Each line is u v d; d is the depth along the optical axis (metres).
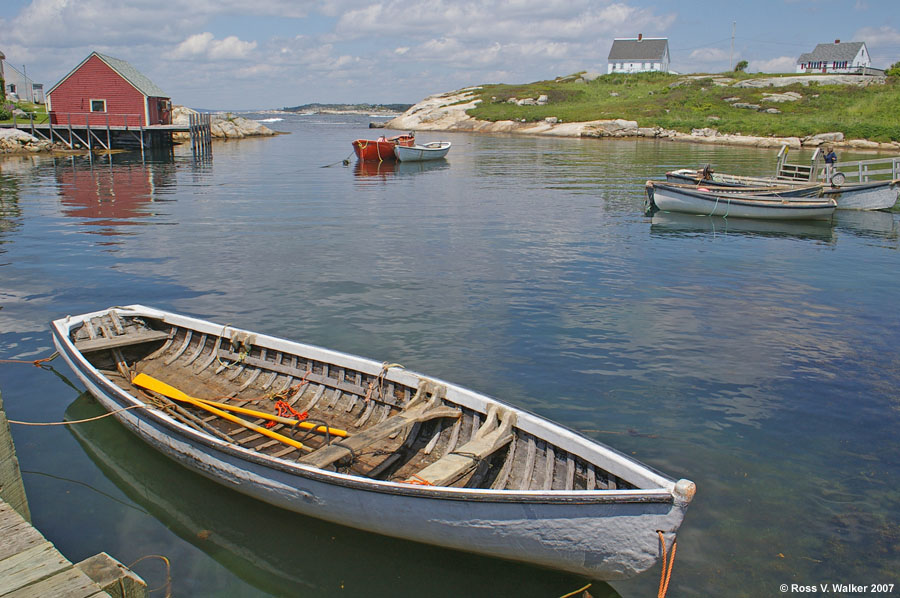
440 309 12.80
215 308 12.64
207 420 7.86
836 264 17.22
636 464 5.38
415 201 27.83
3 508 5.09
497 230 21.30
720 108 75.12
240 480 6.48
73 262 16.03
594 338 11.39
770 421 8.60
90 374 7.95
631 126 72.38
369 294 13.70
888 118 63.31
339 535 6.32
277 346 8.77
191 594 5.51
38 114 56.47
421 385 7.30
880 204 26.59
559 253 18.03
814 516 6.67
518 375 9.85
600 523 5.02
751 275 15.89
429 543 5.84
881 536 6.38
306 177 37.03
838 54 98.94
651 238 20.42
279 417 7.66
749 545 6.22
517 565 5.91
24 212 23.45
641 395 9.27
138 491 6.95
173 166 42.19
